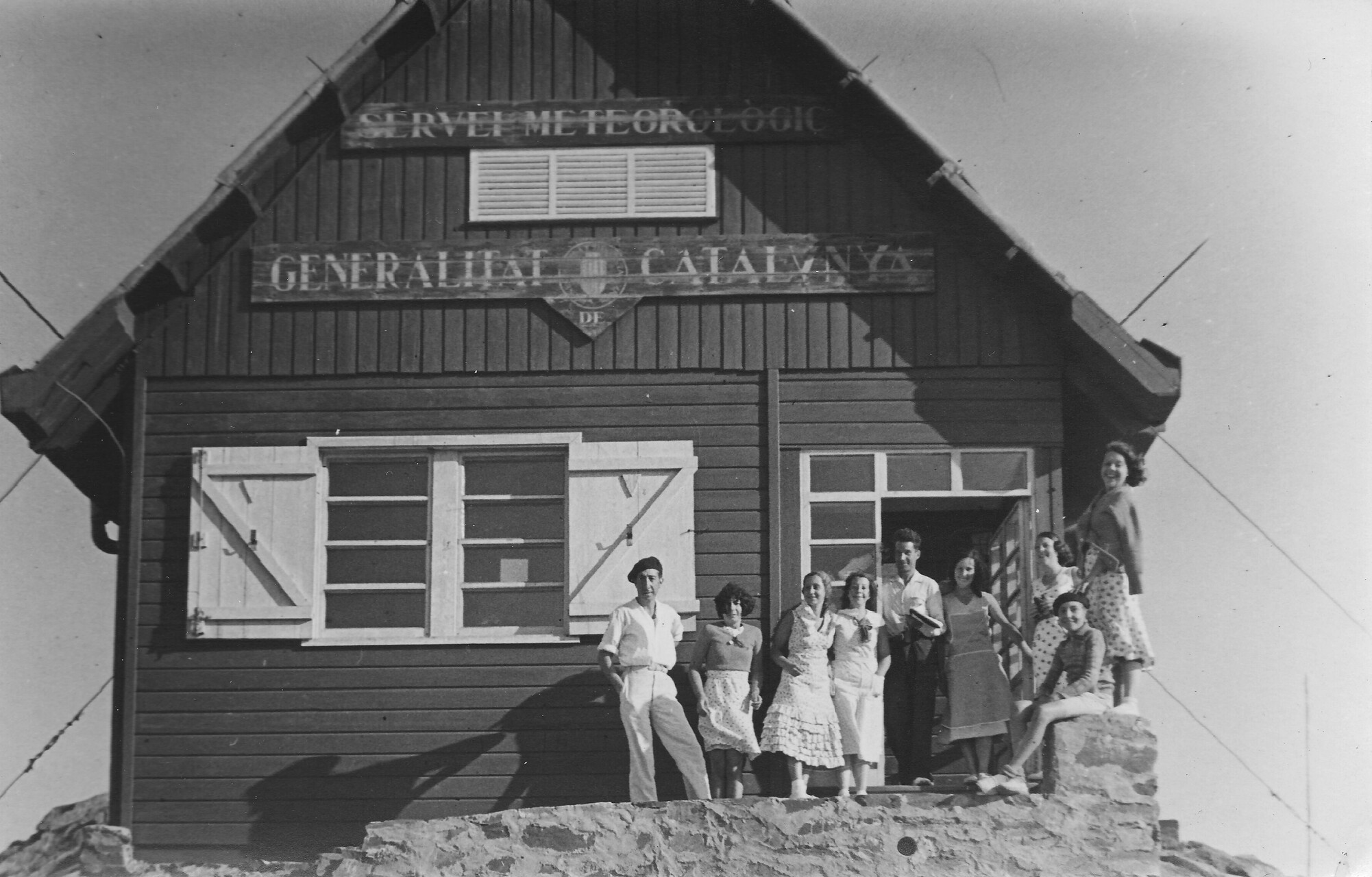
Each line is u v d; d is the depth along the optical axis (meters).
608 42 15.89
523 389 15.44
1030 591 15.10
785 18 15.39
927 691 14.56
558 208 15.64
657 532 15.16
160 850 14.84
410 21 15.64
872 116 15.41
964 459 15.32
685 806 13.71
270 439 15.39
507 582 15.33
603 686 15.00
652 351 15.44
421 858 13.84
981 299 15.46
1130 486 14.38
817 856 13.51
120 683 15.16
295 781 14.91
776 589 15.05
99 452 15.86
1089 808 13.51
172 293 15.52
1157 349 14.66
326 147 15.79
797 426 15.33
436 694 15.02
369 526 15.43
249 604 15.10
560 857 13.69
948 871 13.43
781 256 15.53
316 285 15.54
